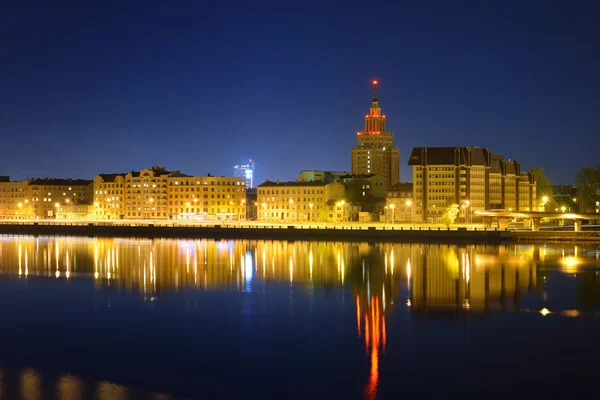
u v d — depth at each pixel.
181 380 66.88
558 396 62.72
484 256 169.00
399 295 108.62
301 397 62.97
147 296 108.38
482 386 65.12
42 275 133.88
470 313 94.00
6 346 78.06
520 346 77.12
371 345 78.12
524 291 111.25
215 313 94.94
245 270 141.12
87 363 71.88
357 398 62.72
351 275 132.50
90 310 97.12
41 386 65.19
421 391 64.12
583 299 103.75
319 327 86.50
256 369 70.06
